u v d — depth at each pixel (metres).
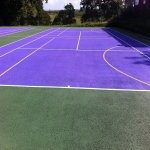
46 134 3.76
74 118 4.34
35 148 3.37
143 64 9.06
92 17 46.44
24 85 6.40
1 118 4.36
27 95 5.59
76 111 4.65
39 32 24.16
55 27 33.00
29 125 4.07
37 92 5.80
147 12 22.58
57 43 15.48
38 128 3.96
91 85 6.38
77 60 9.91
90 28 30.45
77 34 22.00
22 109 4.77
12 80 6.91
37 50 12.55
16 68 8.47
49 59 10.12
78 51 12.26
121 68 8.42
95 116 4.43
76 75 7.46
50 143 3.49
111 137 3.66
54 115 4.47
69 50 12.58
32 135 3.73
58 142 3.52
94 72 7.85
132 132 3.81
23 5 38.62
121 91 5.86
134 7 28.56
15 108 4.81
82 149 3.34
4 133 3.80
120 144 3.46
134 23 22.70
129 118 4.34
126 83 6.56
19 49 12.89
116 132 3.81
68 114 4.51
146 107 4.85
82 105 4.96
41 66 8.77
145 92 5.78
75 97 5.43
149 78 7.07
